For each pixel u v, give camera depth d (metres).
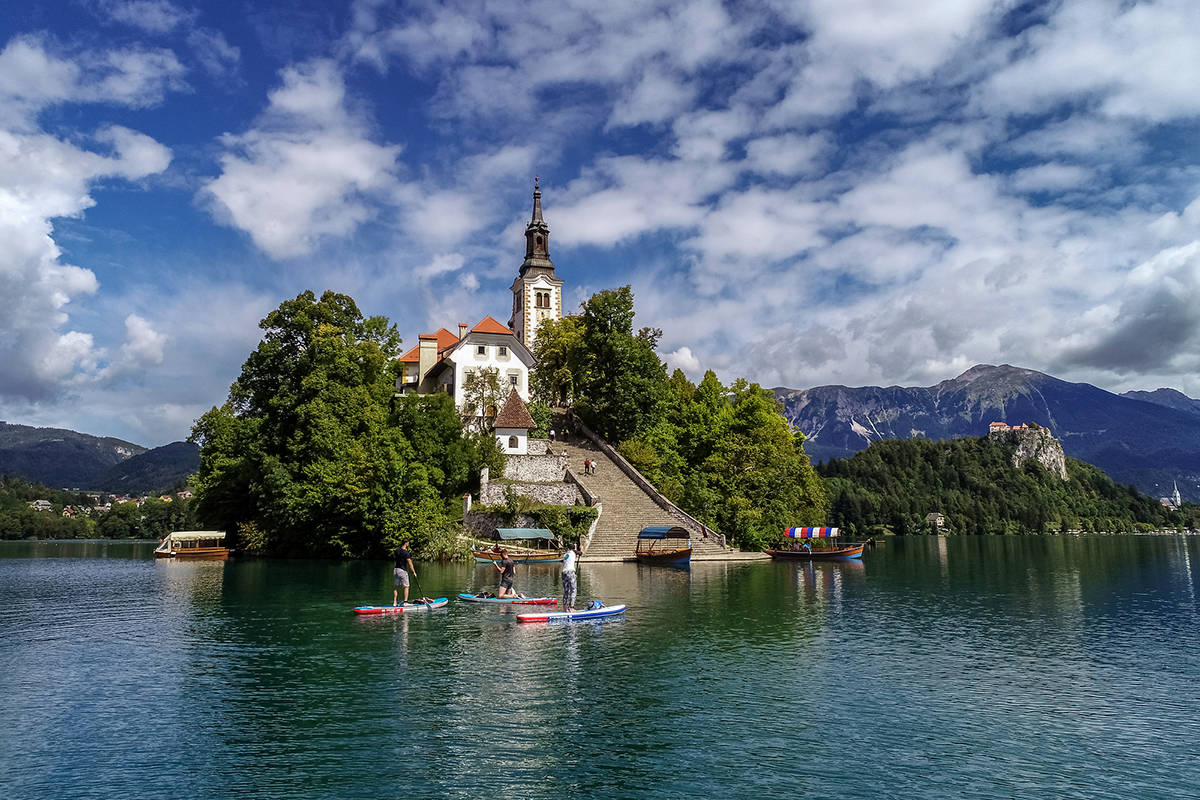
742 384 95.38
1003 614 36.56
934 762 16.30
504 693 20.98
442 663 24.34
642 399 87.50
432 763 15.95
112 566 63.47
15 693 21.03
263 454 71.19
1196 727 18.62
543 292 124.75
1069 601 42.03
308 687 21.53
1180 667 24.80
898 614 35.94
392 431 68.50
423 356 105.81
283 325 76.31
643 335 91.75
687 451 89.88
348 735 17.61
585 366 90.00
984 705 20.34
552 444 84.75
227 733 17.72
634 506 72.06
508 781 15.07
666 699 20.59
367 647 26.72
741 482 83.56
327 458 69.38
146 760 16.09
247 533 73.69
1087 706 20.33
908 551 105.19
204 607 36.62
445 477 68.44
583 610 33.28
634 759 16.27
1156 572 63.88
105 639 28.45
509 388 92.44
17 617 34.00
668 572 55.00
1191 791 14.87
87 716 19.00
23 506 185.00
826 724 18.67
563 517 64.94
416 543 62.28
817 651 26.70
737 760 16.28
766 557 73.94
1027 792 14.80
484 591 41.41
